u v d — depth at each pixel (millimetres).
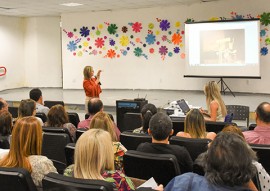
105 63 11938
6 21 12602
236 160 1275
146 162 2299
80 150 1748
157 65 11227
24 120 2164
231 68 9617
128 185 1817
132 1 9852
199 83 10727
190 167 2506
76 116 5027
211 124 3883
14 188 1829
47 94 11305
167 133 2580
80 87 12375
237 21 9406
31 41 13117
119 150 2635
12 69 12914
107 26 11742
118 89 11820
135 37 11414
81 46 12180
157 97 9797
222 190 1275
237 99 8992
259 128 3113
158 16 10984
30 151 2158
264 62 9656
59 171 3146
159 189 1848
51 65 13102
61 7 10812
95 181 1566
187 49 10133
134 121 5098
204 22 9820
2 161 2141
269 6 9422
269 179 1900
